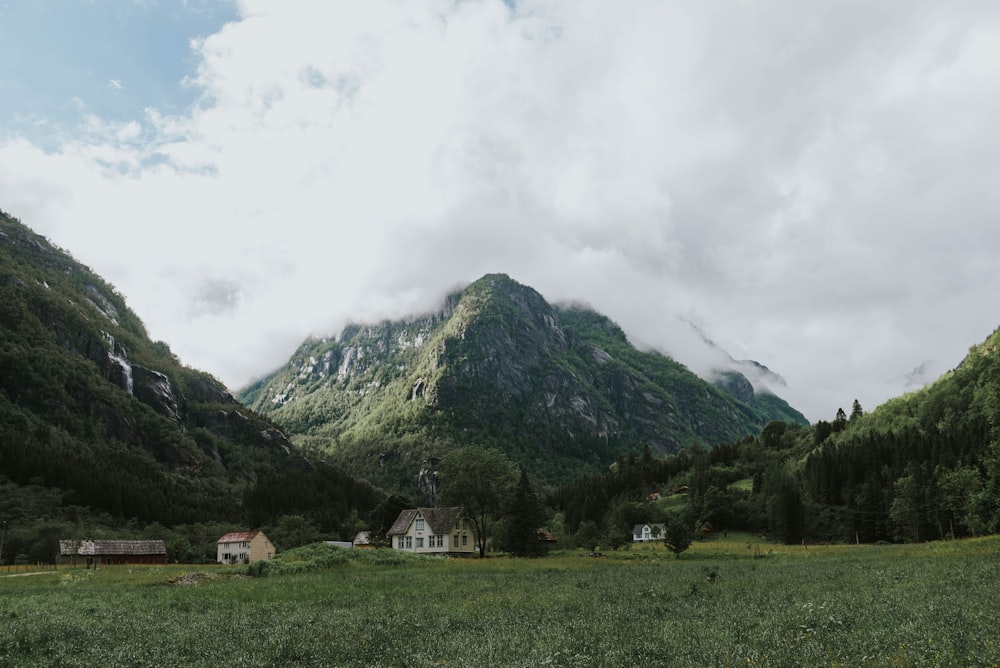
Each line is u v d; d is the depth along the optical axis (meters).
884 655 15.85
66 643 23.02
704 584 40.00
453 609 30.47
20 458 154.00
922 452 137.38
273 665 18.92
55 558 115.12
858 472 146.00
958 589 27.69
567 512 184.62
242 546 134.75
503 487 106.06
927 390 195.62
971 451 121.94
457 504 118.31
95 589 49.94
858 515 127.06
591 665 17.33
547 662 17.08
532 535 93.81
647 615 26.31
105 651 21.31
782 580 40.44
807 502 147.75
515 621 25.73
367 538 151.12
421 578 51.59
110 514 153.00
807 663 15.77
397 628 24.50
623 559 82.19
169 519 163.62
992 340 185.00
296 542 144.25
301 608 32.97
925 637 17.19
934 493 107.75
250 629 25.53
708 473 193.00
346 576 54.22
